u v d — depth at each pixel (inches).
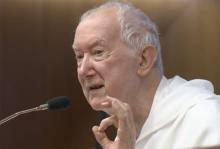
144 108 214.5
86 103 566.9
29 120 560.7
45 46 562.3
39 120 561.9
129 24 210.8
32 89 560.1
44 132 562.3
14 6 556.1
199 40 581.0
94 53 207.3
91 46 206.2
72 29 562.9
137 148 211.3
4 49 556.1
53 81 564.1
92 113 566.3
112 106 182.7
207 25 581.0
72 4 560.1
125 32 208.8
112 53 206.2
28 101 559.5
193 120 197.9
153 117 210.7
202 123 193.2
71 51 565.0
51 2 560.7
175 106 208.8
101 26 207.6
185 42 577.0
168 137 203.2
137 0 563.5
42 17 561.3
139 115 215.2
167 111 208.8
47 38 562.9
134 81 211.5
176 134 202.2
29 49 560.7
